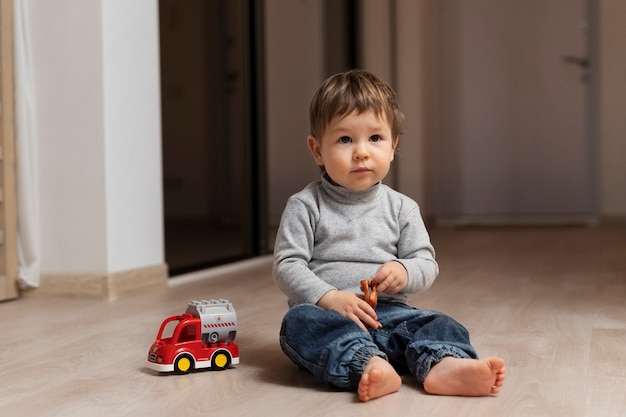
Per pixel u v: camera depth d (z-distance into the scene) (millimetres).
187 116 3398
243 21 3906
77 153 2604
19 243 2621
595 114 5871
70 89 2607
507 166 6086
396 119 1545
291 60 5387
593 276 3002
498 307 2293
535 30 5969
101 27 2562
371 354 1346
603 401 1293
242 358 1654
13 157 2592
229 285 2895
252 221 3949
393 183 6098
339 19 5719
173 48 3297
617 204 5809
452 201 6199
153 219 2818
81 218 2602
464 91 6133
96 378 1502
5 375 1542
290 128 5426
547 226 5762
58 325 2096
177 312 2285
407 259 1520
